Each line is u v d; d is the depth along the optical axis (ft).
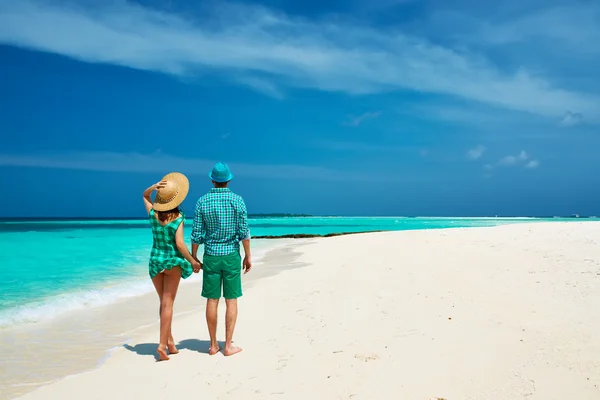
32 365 14.37
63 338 17.60
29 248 61.82
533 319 16.92
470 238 52.11
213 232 15.08
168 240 14.75
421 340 15.02
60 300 25.14
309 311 20.16
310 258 44.68
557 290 21.54
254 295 25.14
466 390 11.19
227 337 14.99
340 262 38.19
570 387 11.06
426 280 25.76
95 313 22.25
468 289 22.70
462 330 15.90
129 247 63.93
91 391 12.14
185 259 14.87
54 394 11.97
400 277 27.40
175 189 14.75
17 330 18.89
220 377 12.88
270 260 45.80
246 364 13.85
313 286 26.63
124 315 21.80
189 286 30.22
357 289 24.56
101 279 33.17
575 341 14.17
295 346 15.25
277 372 13.00
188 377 13.00
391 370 12.62
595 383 11.19
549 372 11.94
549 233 49.73
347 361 13.50
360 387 11.65
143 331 18.72
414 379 11.95
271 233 131.44
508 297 20.62
